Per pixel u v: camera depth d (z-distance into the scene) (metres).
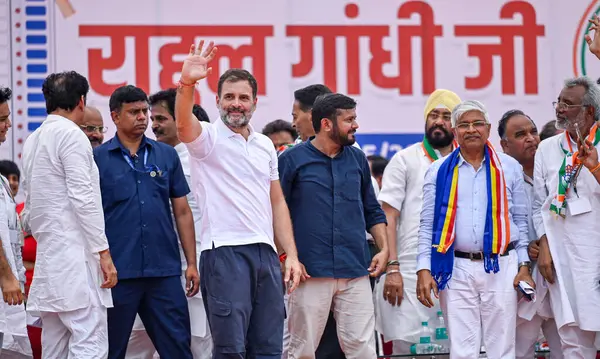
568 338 12.44
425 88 17.86
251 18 17.70
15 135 17.05
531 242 12.91
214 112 17.62
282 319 11.09
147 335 13.07
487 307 12.22
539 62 17.97
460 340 12.18
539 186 12.74
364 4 17.83
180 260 12.22
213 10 17.69
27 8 17.20
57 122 11.43
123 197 11.89
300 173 12.12
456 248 12.30
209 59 10.58
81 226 11.15
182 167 12.65
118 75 17.47
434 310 13.80
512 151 13.66
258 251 10.91
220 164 10.88
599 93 12.23
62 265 11.15
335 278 12.02
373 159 17.12
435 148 13.91
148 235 11.91
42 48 17.25
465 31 17.95
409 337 13.75
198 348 13.09
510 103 17.94
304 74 17.73
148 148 12.27
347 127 12.00
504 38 18.00
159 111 13.26
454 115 12.43
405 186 13.84
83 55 17.38
